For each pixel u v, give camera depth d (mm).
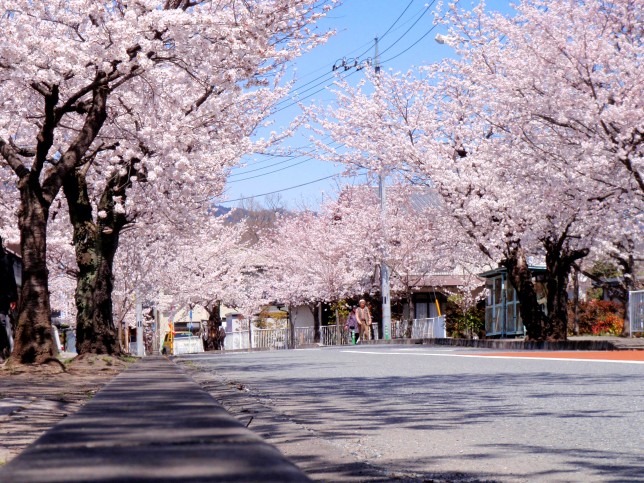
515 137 21766
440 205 27203
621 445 4086
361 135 26781
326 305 57000
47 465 1232
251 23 11742
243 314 53312
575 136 20688
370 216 39031
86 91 11570
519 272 23609
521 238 22719
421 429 4871
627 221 21484
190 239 28922
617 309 34969
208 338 50531
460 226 25516
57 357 11742
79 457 1304
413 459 3725
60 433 1625
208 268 47344
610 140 19156
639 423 4941
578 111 19344
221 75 12219
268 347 53125
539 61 20266
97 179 19625
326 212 48594
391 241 39250
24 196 11812
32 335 11578
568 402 6234
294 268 50688
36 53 11359
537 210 21844
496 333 30281
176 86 14195
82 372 11328
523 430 4746
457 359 13680
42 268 11734
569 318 36000
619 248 26641
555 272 23328
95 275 16781
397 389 7852
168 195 18359
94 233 16797
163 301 46312
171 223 20422
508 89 20922
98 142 17062
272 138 20312
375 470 3254
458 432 4715
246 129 19500
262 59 12344
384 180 34906
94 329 16703
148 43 11078
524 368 10594
